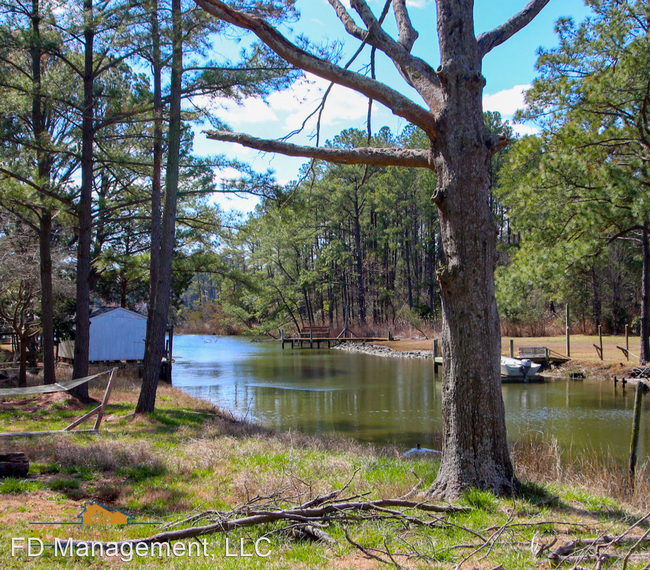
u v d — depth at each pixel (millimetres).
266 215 14008
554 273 15648
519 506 4961
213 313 74375
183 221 16047
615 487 6992
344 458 7988
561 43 17625
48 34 13000
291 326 55688
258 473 6789
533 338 34594
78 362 13969
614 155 16500
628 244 34406
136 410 12438
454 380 5520
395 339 44594
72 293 21672
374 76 6902
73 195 16172
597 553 3689
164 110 14664
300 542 4336
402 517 4559
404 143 44156
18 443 8406
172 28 11586
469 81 5488
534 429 13305
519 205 16672
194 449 8383
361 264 51250
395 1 6410
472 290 5457
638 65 14555
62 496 5770
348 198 49594
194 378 24656
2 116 13008
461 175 5477
